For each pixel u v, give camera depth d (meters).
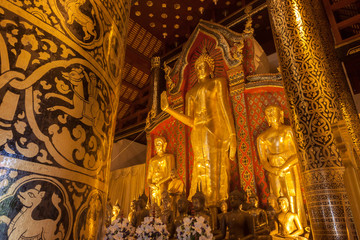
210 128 7.34
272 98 7.55
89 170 0.88
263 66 8.52
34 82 0.75
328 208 2.80
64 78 0.85
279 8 4.09
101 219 0.96
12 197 0.63
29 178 0.67
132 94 15.20
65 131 0.80
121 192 10.62
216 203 6.59
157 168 8.55
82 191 0.83
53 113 0.78
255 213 4.81
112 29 1.22
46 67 0.80
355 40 7.98
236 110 7.66
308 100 3.35
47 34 0.83
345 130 1.63
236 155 7.29
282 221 5.45
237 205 4.91
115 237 4.16
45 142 0.74
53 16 0.87
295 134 3.38
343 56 8.16
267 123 7.25
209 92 7.75
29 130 0.71
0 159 0.63
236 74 7.96
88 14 1.04
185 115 7.76
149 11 13.02
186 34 13.77
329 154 3.00
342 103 5.46
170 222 6.05
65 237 0.73
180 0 12.48
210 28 9.12
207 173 6.95
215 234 4.96
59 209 0.73
